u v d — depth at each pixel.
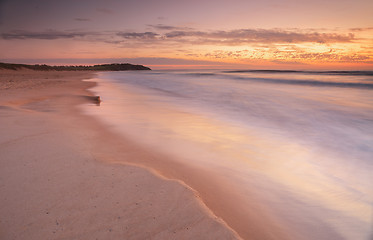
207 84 28.66
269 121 9.20
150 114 9.75
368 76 44.12
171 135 6.74
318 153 5.77
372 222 3.11
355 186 4.12
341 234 2.86
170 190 3.18
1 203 2.74
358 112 11.09
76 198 2.90
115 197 2.97
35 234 2.29
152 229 2.43
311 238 2.76
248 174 4.40
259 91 20.59
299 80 33.91
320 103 13.78
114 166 3.92
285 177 4.36
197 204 2.88
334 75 49.00
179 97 16.33
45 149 4.54
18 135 5.34
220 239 2.33
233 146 6.04
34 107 9.51
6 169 3.61
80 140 5.34
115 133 6.47
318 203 3.53
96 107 10.68
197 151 5.49
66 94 14.11
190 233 2.39
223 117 9.77
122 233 2.36
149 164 4.52
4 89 14.72
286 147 6.15
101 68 143.12
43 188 3.11
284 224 2.98
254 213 3.16
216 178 4.13
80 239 2.26
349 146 6.33
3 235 2.25
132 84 28.38
